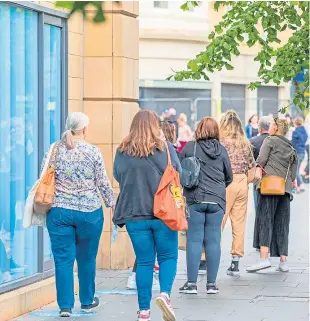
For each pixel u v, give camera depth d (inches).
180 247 623.2
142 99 1664.6
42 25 565.3
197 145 593.0
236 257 672.4
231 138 666.8
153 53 1857.8
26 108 553.0
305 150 1614.2
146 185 477.4
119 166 482.6
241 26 621.9
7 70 527.2
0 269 522.6
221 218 593.3
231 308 540.7
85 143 497.4
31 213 497.7
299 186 1498.5
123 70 692.7
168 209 471.8
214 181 589.3
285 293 596.1
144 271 483.8
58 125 606.2
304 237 929.5
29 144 557.3
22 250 548.1
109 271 692.1
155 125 482.6
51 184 490.3
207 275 596.1
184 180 579.2
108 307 543.8
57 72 605.0
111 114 692.1
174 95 1888.5
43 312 529.7
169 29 1863.9
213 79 1937.7
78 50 659.4
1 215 524.1
